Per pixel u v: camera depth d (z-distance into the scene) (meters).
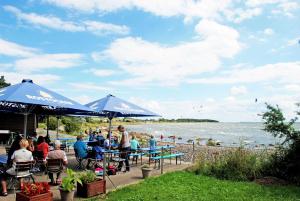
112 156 15.98
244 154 12.77
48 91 10.42
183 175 12.38
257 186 10.84
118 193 9.15
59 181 10.05
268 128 12.55
